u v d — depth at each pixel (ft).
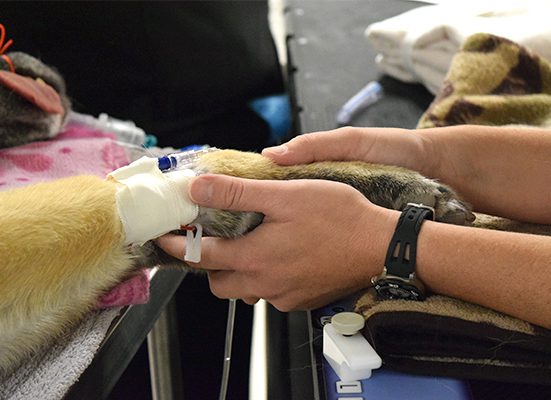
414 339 2.67
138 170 2.90
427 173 3.42
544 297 2.62
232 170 3.16
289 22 6.29
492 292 2.68
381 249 2.80
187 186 2.84
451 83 4.49
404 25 5.20
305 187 2.86
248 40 6.52
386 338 2.68
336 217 2.84
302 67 5.47
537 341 2.61
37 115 4.00
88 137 4.29
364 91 5.05
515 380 2.58
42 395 2.49
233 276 3.03
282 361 2.83
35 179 3.62
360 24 6.19
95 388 2.70
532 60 4.57
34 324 2.79
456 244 2.73
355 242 2.83
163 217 2.79
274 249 2.86
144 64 6.15
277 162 3.27
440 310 2.68
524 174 3.38
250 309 5.74
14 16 5.84
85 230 2.73
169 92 6.27
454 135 3.42
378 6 6.54
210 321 5.75
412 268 2.75
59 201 2.75
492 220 3.47
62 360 2.64
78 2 5.88
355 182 3.23
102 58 6.08
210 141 6.49
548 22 4.94
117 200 2.80
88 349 2.69
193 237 2.90
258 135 6.57
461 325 2.64
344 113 4.76
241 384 5.39
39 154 3.81
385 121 4.68
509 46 4.58
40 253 2.64
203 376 5.46
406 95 5.05
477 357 2.66
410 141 3.38
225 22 6.33
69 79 6.08
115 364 2.84
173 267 3.15
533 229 3.39
